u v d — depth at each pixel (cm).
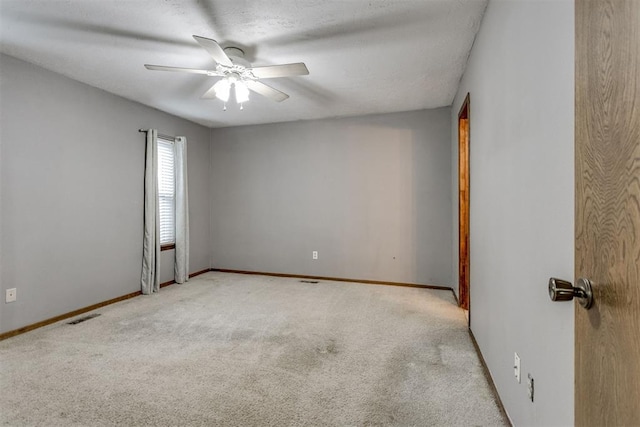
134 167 397
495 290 192
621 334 60
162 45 257
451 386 201
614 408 62
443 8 209
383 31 236
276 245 509
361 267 466
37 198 296
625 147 59
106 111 361
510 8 161
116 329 291
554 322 112
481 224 232
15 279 279
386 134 450
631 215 57
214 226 541
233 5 205
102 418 170
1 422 167
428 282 436
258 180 515
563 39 105
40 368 221
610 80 64
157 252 418
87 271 341
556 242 110
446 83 337
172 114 455
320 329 292
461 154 348
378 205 457
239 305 361
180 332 284
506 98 168
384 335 279
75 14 215
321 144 482
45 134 301
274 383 204
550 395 115
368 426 166
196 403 184
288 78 326
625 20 59
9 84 274
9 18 220
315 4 204
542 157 122
